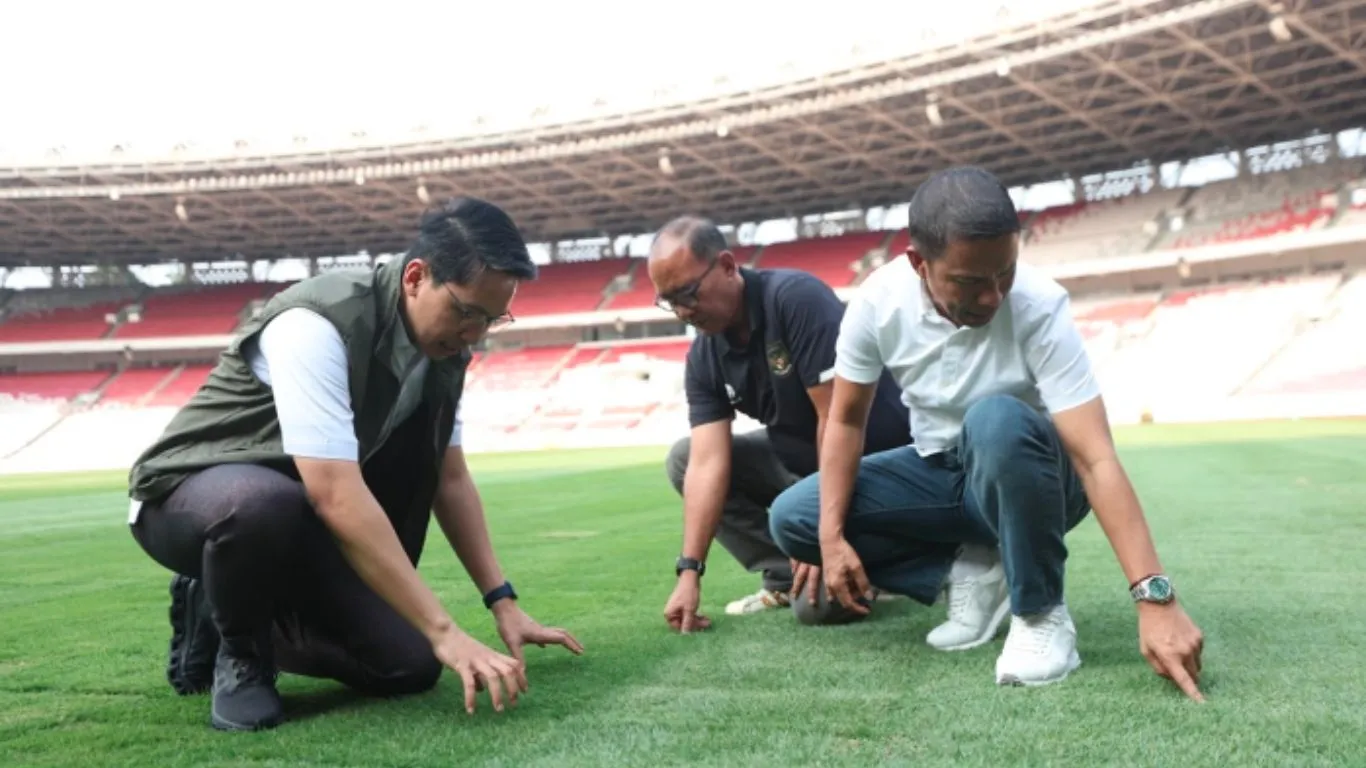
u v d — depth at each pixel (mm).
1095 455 1996
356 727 1867
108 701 2166
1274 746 1542
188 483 1963
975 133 27156
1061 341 2039
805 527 2574
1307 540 4066
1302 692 1841
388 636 2074
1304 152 28297
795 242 35062
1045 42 22719
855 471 2408
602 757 1608
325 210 34094
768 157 29578
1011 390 2184
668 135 27703
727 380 2908
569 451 23297
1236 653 2168
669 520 6535
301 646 2188
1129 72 23219
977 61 23703
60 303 38875
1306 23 20375
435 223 1902
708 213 35250
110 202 32281
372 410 2041
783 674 2156
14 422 33562
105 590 4156
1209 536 4254
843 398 2332
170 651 2248
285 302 1986
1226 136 28188
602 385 31750
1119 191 31047
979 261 1781
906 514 2428
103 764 1676
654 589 3637
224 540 1866
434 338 1966
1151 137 27891
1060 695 1878
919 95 24969
